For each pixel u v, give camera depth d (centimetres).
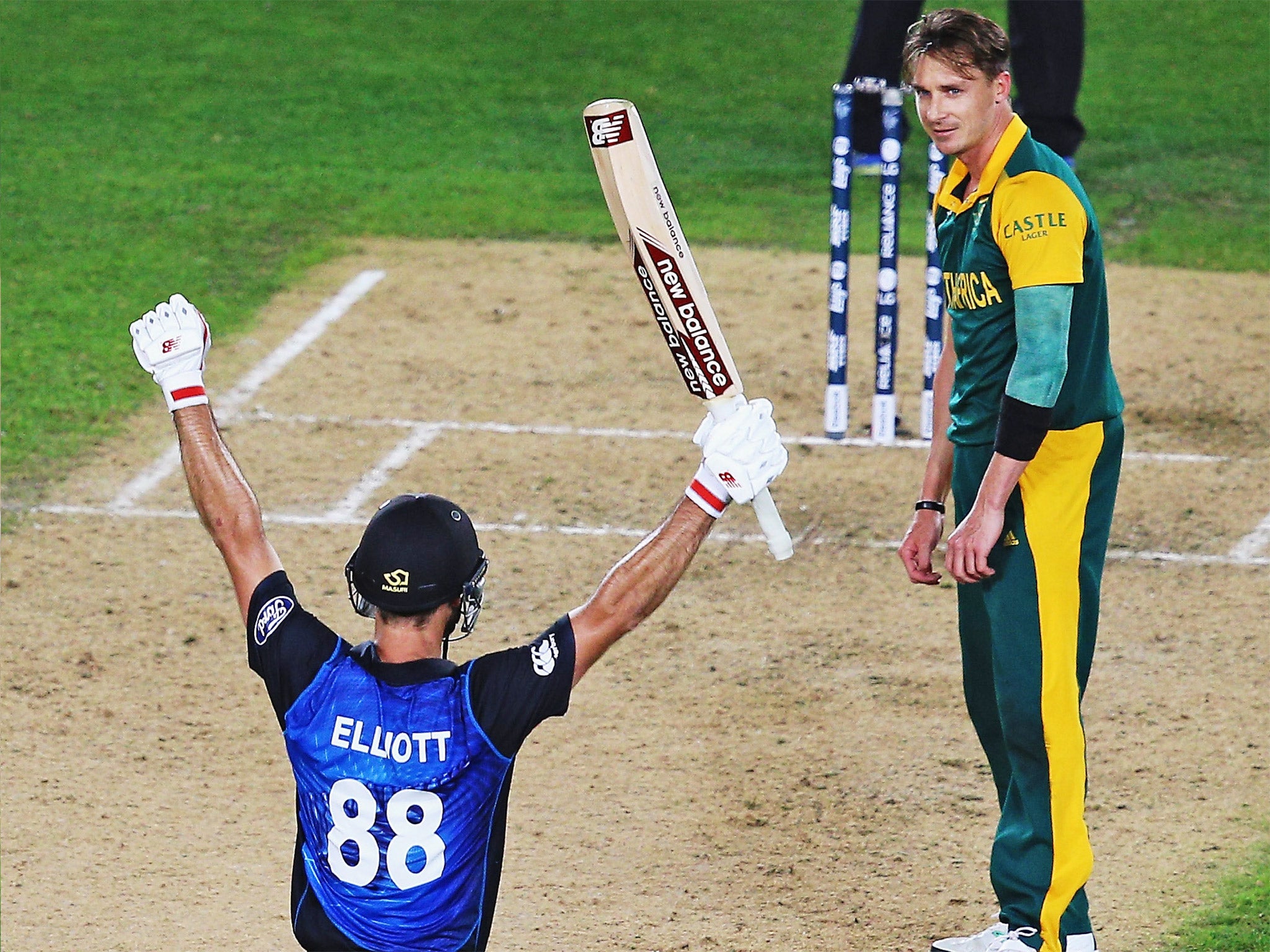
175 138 6519
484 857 1298
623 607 1319
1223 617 2983
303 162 6247
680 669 2844
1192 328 4584
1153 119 6769
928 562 1955
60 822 2372
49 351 4384
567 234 5491
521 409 4088
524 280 5041
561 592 3142
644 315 4775
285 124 6731
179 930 2100
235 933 2092
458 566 1307
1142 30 8050
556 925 2092
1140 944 1998
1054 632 1786
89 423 3966
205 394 1433
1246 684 2727
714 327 1436
